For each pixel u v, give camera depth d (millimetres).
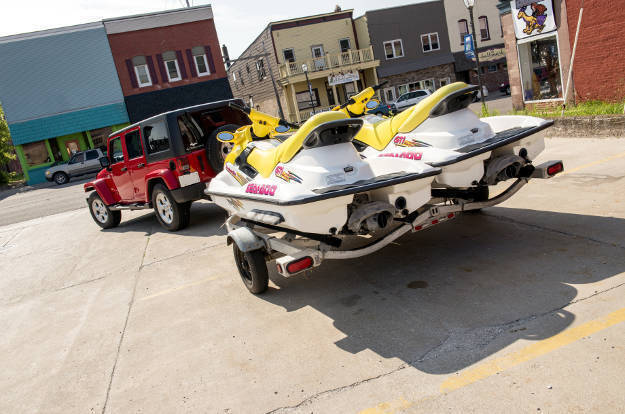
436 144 4559
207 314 4398
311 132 3844
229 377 3246
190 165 7195
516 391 2510
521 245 4512
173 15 28312
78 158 25859
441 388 2668
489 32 38562
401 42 36719
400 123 4891
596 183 5902
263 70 37969
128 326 4477
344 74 34688
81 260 7430
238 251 4723
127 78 27859
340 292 4336
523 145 4625
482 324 3260
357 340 3406
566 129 9188
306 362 3242
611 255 3867
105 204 9234
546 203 5605
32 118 26734
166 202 7930
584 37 10703
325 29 35906
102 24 27172
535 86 12602
